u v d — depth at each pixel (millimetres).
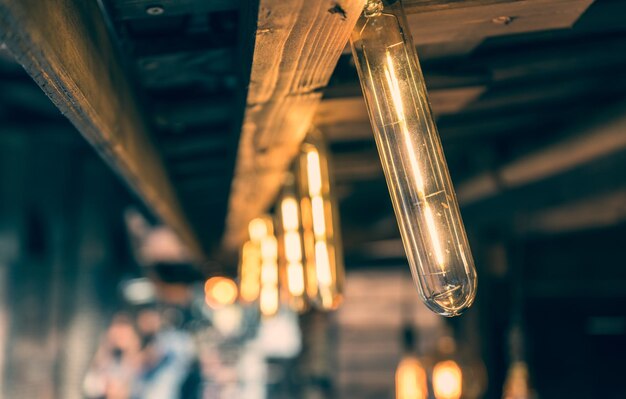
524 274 6023
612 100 3199
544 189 4387
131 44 2350
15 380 7012
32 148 7414
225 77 2752
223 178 4672
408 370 5641
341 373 9188
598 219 4727
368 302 9312
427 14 2076
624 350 5805
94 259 8453
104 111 1971
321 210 3098
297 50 1800
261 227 5539
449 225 1726
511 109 3375
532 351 5914
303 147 3145
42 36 1266
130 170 2633
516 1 2004
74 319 8070
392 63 1783
